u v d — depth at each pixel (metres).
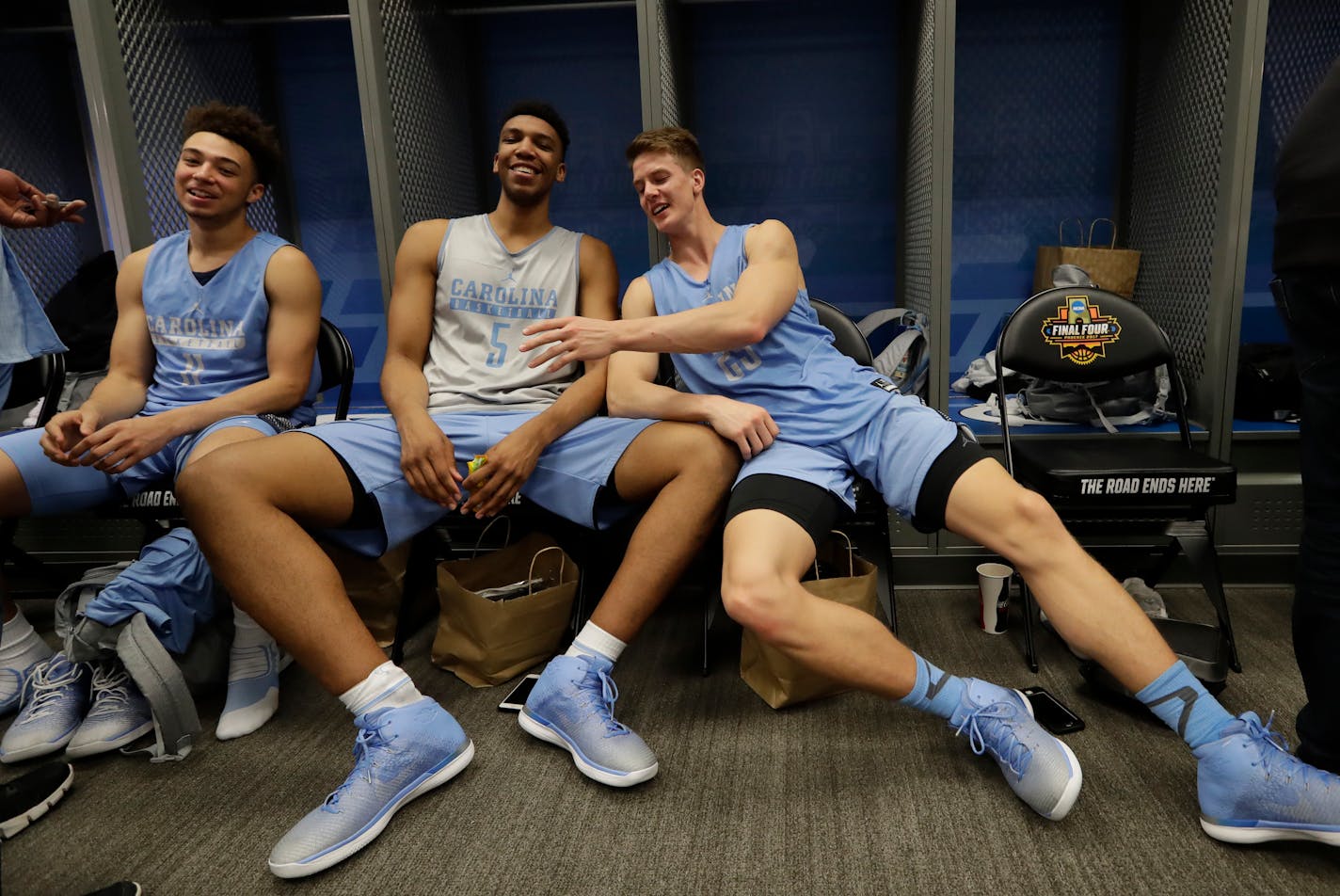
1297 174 1.10
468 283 1.92
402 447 1.64
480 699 1.71
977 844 1.21
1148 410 2.28
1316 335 1.12
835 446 1.60
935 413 1.55
